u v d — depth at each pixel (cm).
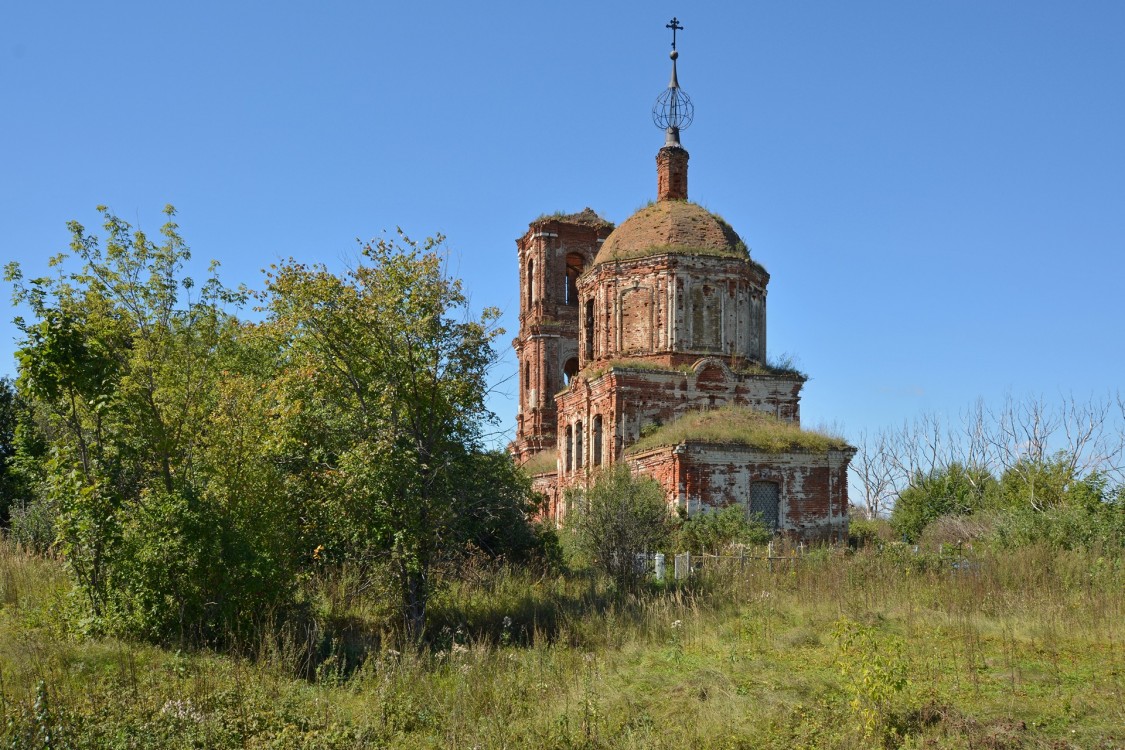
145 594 1544
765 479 3456
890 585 2112
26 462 1739
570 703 1316
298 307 1897
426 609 1922
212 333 2198
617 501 2625
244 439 1794
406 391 1850
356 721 1235
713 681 1398
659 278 4144
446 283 1881
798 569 2334
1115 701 1273
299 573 1853
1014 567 2222
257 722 1180
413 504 1770
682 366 4059
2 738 1060
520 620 1894
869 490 6266
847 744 1130
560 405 4619
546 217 5697
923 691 1312
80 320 1897
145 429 1823
